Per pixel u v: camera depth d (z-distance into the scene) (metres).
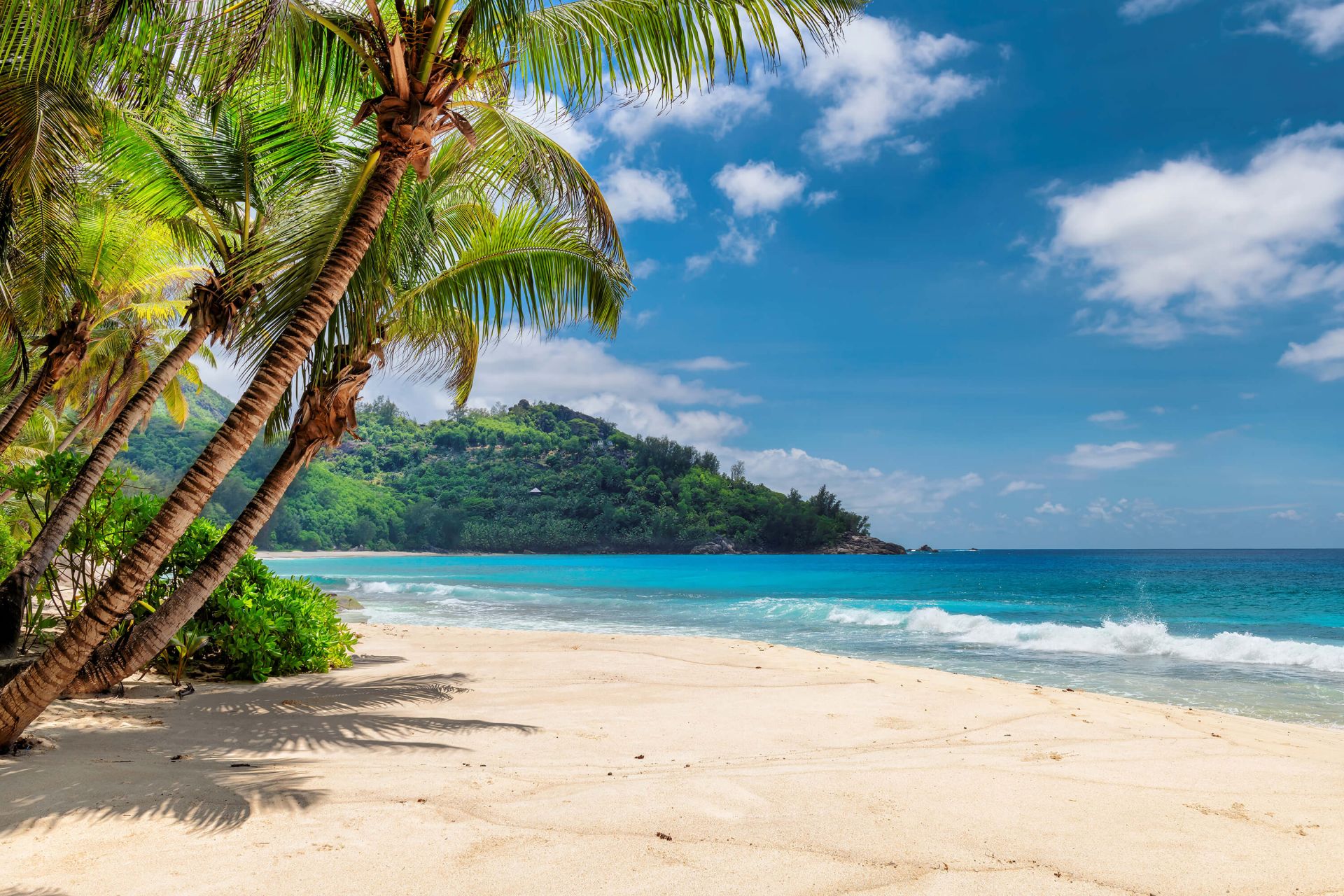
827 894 2.72
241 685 7.49
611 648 11.69
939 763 4.81
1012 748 5.38
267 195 7.87
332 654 8.99
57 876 2.66
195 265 12.77
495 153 6.21
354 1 5.88
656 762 4.90
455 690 7.81
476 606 27.75
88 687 5.27
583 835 3.26
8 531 10.91
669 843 3.19
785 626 19.95
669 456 191.12
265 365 4.63
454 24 5.94
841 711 6.93
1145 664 12.56
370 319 5.91
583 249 7.49
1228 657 13.28
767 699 7.46
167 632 5.28
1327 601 29.84
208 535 8.23
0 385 11.67
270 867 2.80
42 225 7.67
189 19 4.54
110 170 7.90
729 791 3.99
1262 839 3.44
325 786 3.90
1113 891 2.83
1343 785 4.42
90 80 5.72
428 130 5.21
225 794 3.65
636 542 171.00
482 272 7.45
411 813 3.47
